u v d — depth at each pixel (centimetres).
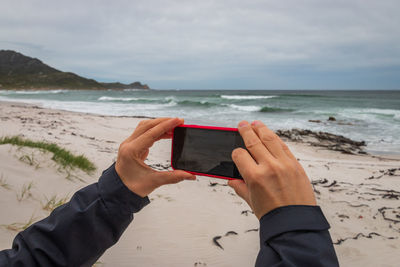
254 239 339
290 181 55
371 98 5672
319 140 1430
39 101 4275
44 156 436
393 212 487
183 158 115
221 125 1859
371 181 705
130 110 2919
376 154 1170
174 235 330
